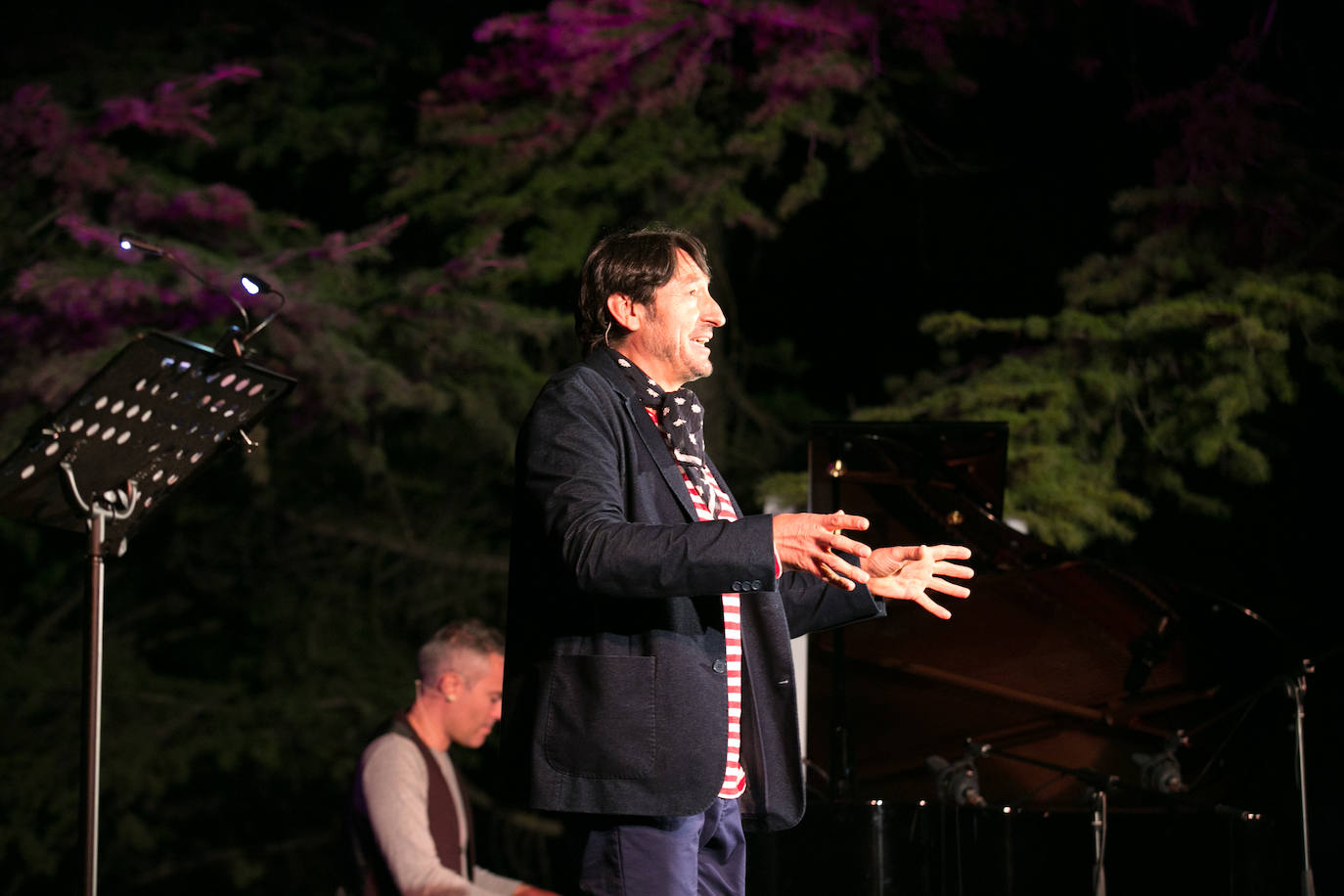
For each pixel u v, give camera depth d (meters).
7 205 19.16
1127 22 18.16
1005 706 10.74
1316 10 16.53
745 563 5.11
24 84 20.19
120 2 21.78
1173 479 16.73
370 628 25.44
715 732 5.59
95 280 17.22
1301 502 18.48
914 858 9.17
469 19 22.20
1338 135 16.38
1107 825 9.48
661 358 6.25
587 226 19.64
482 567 24.80
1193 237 16.58
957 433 9.89
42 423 6.24
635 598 5.56
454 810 8.93
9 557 25.98
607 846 5.70
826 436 10.04
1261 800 10.19
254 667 25.59
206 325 18.34
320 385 19.38
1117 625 10.48
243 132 21.69
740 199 18.56
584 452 5.59
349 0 22.58
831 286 25.06
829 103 17.91
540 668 5.65
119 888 25.98
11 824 23.56
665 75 17.94
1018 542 10.17
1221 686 10.31
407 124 22.38
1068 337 16.45
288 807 27.25
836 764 10.44
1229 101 15.97
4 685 24.06
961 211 22.72
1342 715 15.00
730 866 6.28
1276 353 15.25
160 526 26.05
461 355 20.31
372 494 24.47
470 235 19.75
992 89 20.91
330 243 18.06
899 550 5.77
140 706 24.39
